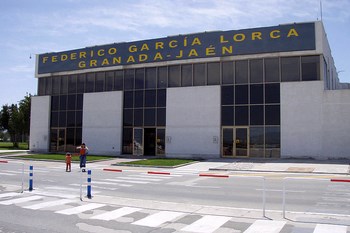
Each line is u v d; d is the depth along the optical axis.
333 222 9.00
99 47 37.66
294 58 29.44
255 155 29.98
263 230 8.29
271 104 29.77
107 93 36.88
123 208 10.93
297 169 22.73
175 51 33.69
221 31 32.00
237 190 14.82
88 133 37.66
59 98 40.22
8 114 65.75
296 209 10.79
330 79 34.91
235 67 31.34
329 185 16.23
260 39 30.48
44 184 16.72
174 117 33.16
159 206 11.27
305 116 28.52
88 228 8.55
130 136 35.53
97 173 21.94
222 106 31.48
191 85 32.91
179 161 28.30
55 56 40.59
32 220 9.38
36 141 41.09
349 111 27.33
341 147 27.42
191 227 8.62
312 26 28.95
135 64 35.50
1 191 14.42
